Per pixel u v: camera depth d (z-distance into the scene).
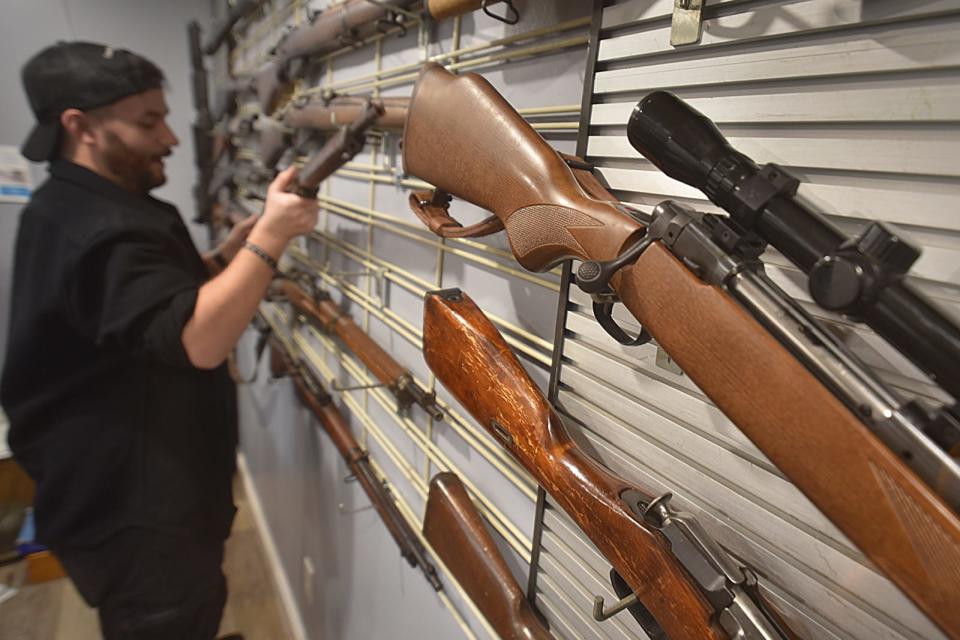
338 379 1.23
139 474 1.06
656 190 0.42
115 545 1.08
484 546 0.62
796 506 0.35
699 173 0.29
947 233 0.29
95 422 1.02
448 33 0.70
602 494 0.39
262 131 1.43
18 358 1.01
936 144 0.28
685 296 0.30
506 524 0.65
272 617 1.95
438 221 0.53
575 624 0.54
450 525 0.66
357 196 1.05
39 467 1.08
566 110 0.51
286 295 1.30
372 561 1.12
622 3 0.42
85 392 1.02
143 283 0.84
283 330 1.70
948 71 0.27
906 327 0.22
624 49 0.43
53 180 0.98
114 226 0.85
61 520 1.08
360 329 1.01
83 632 1.81
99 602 1.14
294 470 1.70
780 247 0.26
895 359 0.31
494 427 0.49
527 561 0.62
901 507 0.22
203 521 1.18
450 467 0.77
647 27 0.41
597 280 0.32
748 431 0.27
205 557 1.20
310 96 1.05
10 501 2.13
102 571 1.10
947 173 0.28
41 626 1.83
